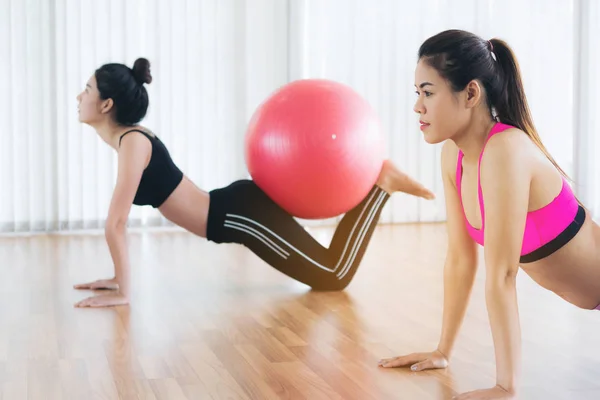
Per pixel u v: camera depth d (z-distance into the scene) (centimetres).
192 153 543
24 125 508
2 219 509
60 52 511
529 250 200
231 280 371
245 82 547
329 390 214
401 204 584
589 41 608
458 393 212
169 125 534
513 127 192
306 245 338
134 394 210
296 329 281
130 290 322
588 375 229
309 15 556
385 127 577
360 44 567
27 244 467
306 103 311
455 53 190
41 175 513
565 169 616
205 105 543
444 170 220
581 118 613
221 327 283
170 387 216
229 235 333
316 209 324
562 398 209
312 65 559
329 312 308
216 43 539
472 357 245
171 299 328
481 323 288
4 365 236
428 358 235
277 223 333
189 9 534
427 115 196
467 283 230
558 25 605
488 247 189
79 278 370
